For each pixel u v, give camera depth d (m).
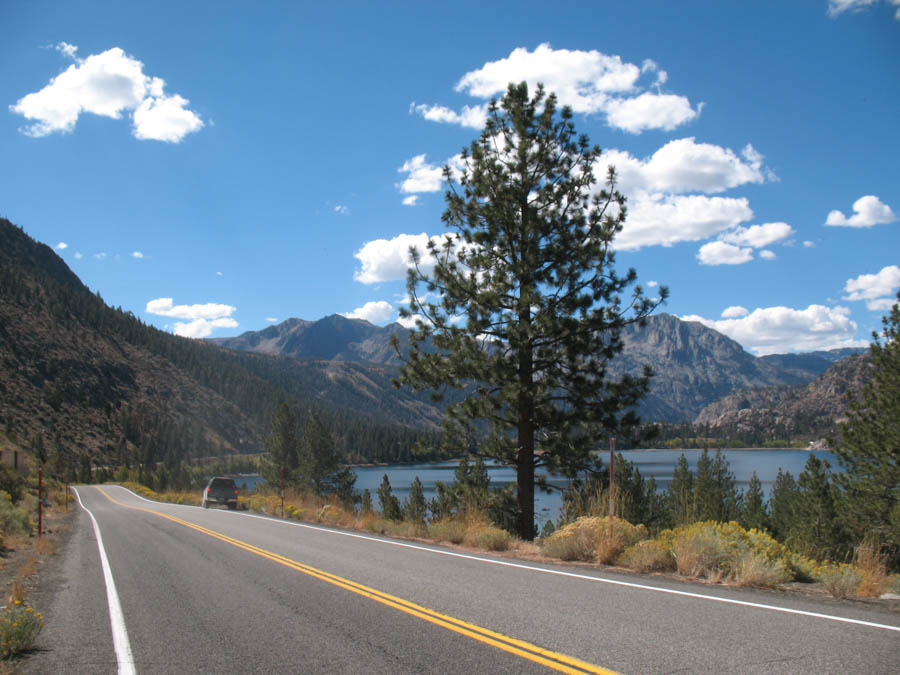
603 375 15.70
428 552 11.10
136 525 19.17
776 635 5.17
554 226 16.00
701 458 43.41
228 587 8.05
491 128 16.81
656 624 5.59
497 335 15.60
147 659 5.05
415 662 4.73
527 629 5.54
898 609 6.20
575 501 13.41
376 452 177.38
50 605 7.36
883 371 20.64
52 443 122.56
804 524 28.66
